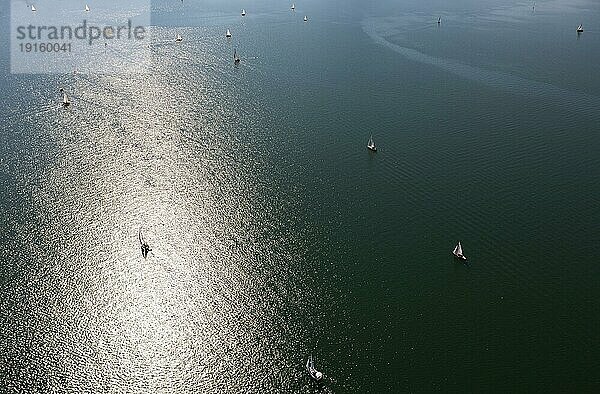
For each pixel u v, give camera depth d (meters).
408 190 104.69
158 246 88.50
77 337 72.50
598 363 69.88
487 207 99.38
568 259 86.69
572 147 119.06
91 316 75.50
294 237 91.81
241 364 69.62
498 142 121.81
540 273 84.12
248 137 123.81
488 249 89.06
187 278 82.38
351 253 88.31
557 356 70.81
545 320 76.12
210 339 72.88
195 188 104.06
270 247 89.31
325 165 112.94
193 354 70.75
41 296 78.19
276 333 74.00
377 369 69.31
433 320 76.25
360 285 82.12
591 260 86.38
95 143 118.88
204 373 68.44
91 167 109.69
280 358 70.56
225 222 94.88
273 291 80.62
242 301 78.75
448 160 114.88
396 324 75.69
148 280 81.69
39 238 89.38
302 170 111.00
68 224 92.88
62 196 100.12
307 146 120.38
